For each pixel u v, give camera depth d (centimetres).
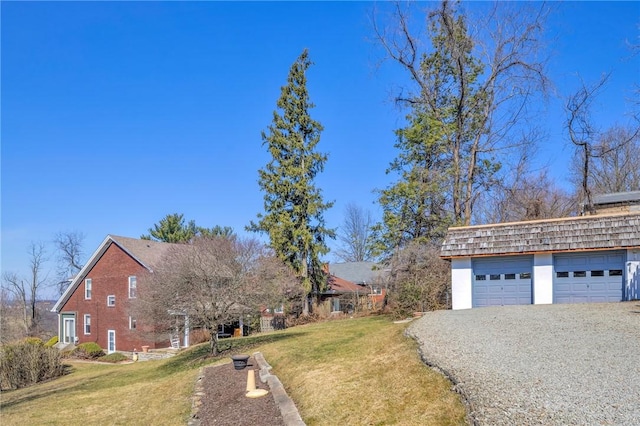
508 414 506
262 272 1587
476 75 2417
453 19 2331
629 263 1488
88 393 1361
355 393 739
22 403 1357
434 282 1897
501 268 1653
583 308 1295
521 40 2275
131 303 1730
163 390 1174
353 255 5044
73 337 3197
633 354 726
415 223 2412
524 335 928
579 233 1558
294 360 1096
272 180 2989
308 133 3138
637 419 469
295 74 3120
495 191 2727
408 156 2497
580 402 523
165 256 1681
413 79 2528
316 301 3036
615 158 3166
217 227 3997
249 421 748
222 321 1534
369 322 1798
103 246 2969
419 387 681
